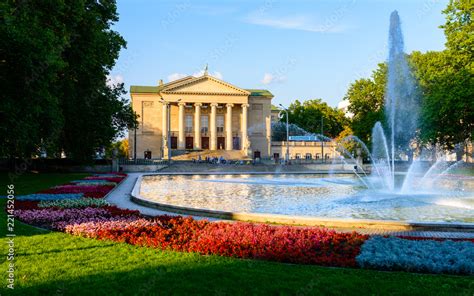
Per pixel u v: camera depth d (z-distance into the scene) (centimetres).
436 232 1187
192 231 1144
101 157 6106
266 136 9525
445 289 704
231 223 1230
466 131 4934
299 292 684
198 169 5869
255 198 2153
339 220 1262
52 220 1362
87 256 916
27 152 3297
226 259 902
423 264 819
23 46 2134
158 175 4856
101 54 3784
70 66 3472
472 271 800
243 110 9044
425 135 5112
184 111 9088
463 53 4922
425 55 5866
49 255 921
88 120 4184
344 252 923
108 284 718
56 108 2969
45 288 698
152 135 9056
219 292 684
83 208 1603
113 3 4184
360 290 696
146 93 9050
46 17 2772
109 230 1153
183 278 755
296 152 9556
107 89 4650
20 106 2292
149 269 815
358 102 7106
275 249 937
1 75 2252
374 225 1243
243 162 6712
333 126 11450
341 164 6419
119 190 2633
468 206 1767
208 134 9294
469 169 5188
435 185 3045
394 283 733
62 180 3350
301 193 2444
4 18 2162
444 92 4744
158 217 1360
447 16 5128
